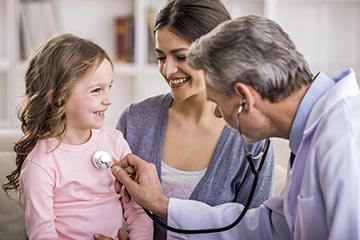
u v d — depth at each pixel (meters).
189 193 1.93
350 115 1.43
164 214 1.78
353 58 4.36
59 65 1.77
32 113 1.82
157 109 2.01
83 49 1.79
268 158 1.91
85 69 1.76
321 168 1.39
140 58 4.08
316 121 1.46
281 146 2.56
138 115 2.02
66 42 1.81
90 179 1.83
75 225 1.79
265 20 1.48
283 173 2.38
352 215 1.34
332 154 1.38
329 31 4.33
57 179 1.79
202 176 1.93
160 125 1.99
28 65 1.86
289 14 4.32
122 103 4.32
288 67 1.45
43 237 1.71
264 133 1.55
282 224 1.69
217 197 1.93
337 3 4.31
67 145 1.83
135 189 1.76
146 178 1.76
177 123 1.98
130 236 1.89
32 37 3.95
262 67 1.43
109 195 1.86
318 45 4.35
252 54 1.43
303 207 1.44
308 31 4.33
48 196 1.76
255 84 1.44
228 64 1.45
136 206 1.92
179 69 1.82
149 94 4.31
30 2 3.93
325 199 1.38
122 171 1.77
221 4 1.84
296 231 1.51
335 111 1.44
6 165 2.22
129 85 4.31
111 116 4.29
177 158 1.96
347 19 4.33
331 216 1.37
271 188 1.93
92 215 1.81
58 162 1.80
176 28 1.78
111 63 1.84
